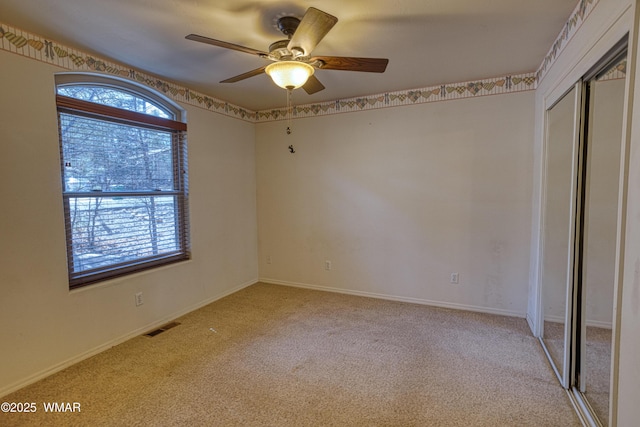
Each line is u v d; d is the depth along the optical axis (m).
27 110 2.19
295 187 4.29
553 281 2.47
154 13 1.96
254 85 3.33
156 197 3.21
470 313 3.41
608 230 1.71
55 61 2.33
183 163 3.44
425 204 3.60
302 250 4.32
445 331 2.98
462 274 3.50
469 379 2.24
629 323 1.26
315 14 1.51
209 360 2.51
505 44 2.43
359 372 2.34
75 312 2.49
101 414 1.91
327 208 4.12
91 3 1.84
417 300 3.72
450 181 3.47
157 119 3.10
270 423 1.84
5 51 2.08
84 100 2.54
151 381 2.23
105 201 2.76
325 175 4.09
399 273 3.79
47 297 2.32
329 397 2.06
